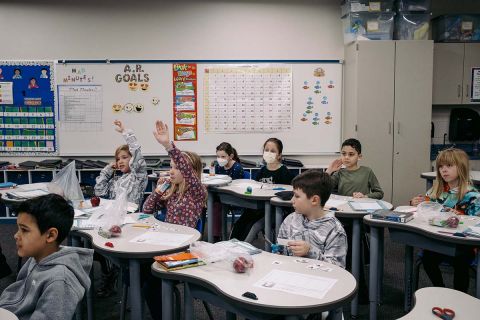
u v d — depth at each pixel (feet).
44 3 16.97
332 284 5.16
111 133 17.38
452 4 18.11
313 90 17.67
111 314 9.34
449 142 18.24
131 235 7.41
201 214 9.36
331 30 17.69
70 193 9.86
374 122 16.56
